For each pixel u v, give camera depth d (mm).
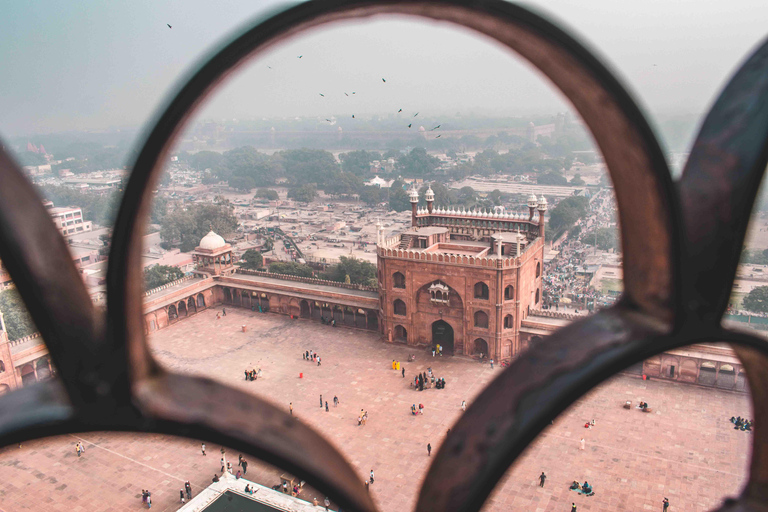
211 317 80812
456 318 65938
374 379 61469
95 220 168125
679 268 3799
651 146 3463
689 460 46375
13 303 73500
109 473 48031
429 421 53406
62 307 3324
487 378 60938
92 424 3314
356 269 106062
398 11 3240
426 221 76875
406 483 45156
